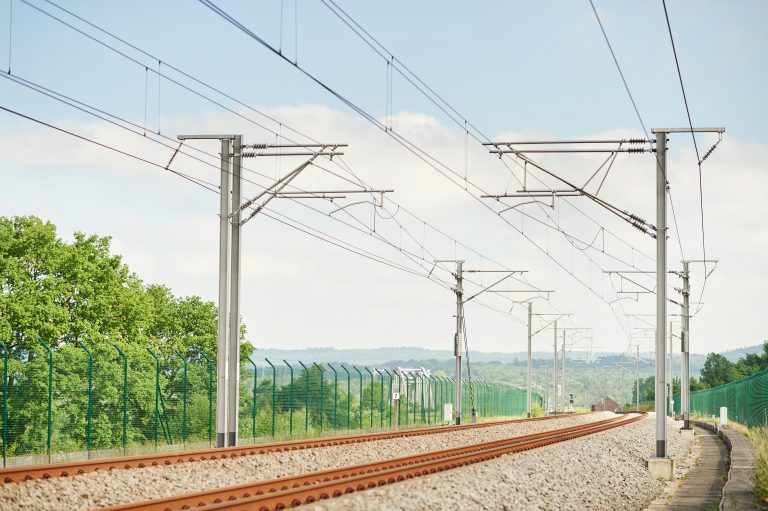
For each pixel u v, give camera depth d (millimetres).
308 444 35156
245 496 21781
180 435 42562
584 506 25062
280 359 47344
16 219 60500
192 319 74625
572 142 32781
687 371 65062
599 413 111750
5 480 21109
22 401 36625
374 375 61719
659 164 35625
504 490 23766
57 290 59250
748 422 64875
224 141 35094
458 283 63938
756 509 23281
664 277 36188
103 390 39188
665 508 26266
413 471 26203
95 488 21969
